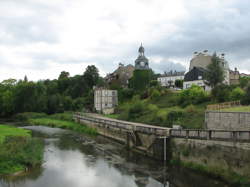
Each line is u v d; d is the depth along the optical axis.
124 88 87.19
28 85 86.75
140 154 34.81
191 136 26.89
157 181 24.11
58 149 38.03
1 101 85.44
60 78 127.69
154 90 66.50
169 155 29.81
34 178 24.56
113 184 23.44
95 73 108.50
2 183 22.86
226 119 30.38
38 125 68.00
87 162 30.84
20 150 28.17
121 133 43.06
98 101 84.75
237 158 21.91
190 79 70.94
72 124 64.94
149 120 47.28
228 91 46.44
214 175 23.69
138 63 86.06
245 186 20.19
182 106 51.38
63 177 25.14
